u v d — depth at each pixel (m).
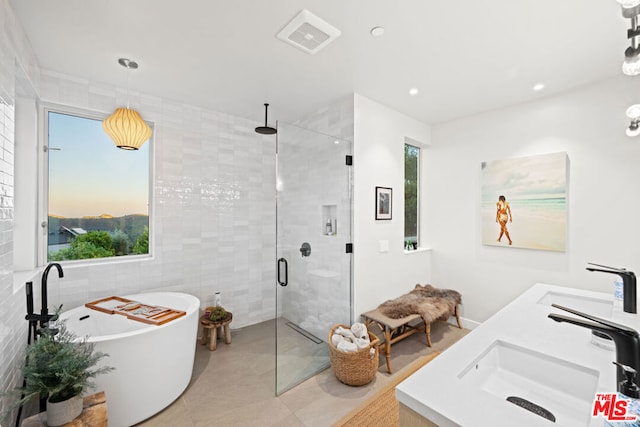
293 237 2.47
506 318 1.46
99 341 1.74
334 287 2.73
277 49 2.06
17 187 2.27
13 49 1.62
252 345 3.01
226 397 2.13
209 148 3.26
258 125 3.68
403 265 3.35
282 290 2.40
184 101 3.03
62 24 1.78
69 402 1.33
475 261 3.34
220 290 3.34
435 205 3.72
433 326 3.43
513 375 1.15
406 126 3.38
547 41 1.96
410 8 1.64
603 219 2.51
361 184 2.88
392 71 2.37
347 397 2.12
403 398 0.84
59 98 2.39
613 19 1.72
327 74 2.44
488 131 3.24
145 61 2.23
